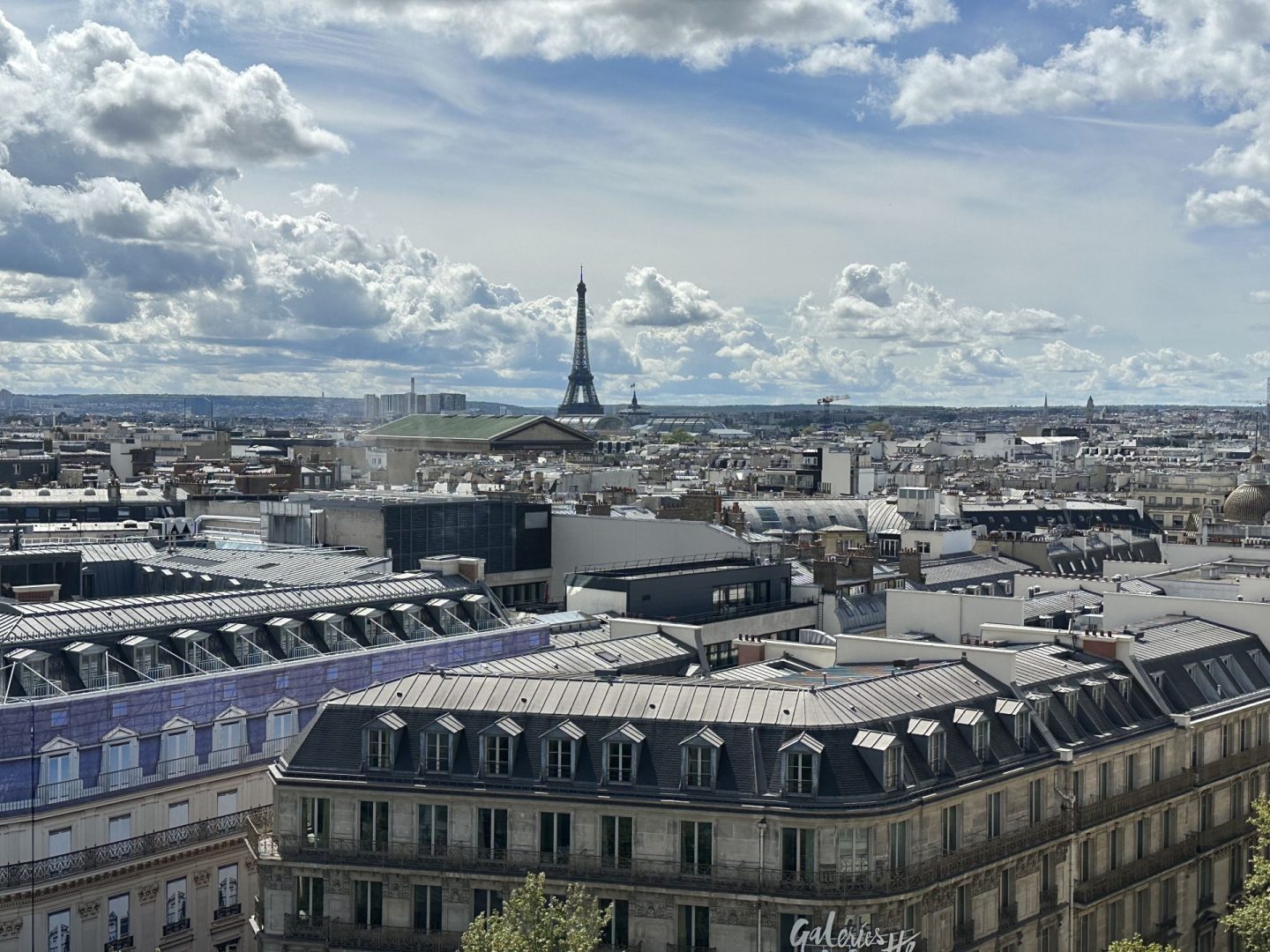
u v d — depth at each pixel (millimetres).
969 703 135125
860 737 121875
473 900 125625
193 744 150500
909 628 186875
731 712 125312
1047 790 138375
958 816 128125
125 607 158500
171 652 155500
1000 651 145375
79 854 139250
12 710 136250
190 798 149750
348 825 128625
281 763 131625
